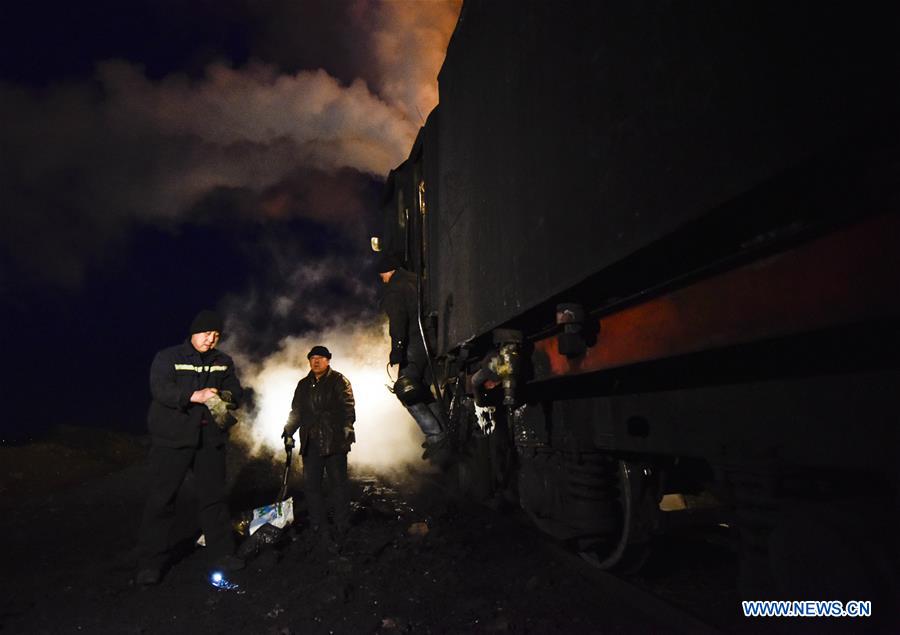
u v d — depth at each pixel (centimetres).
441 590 391
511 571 417
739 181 177
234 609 374
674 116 209
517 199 351
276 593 397
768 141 167
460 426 618
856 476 213
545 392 436
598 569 393
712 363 255
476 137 430
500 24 382
